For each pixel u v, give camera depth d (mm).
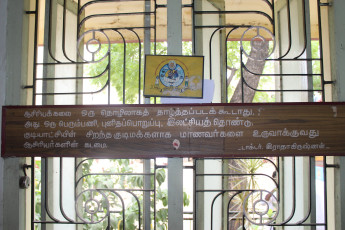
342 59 1458
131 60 3371
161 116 1444
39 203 2449
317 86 3576
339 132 1402
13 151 1464
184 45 3619
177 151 1432
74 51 1984
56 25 1766
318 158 2535
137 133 1445
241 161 2553
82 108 1467
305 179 1734
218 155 1420
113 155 1449
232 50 3607
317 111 1412
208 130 1430
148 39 1604
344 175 1411
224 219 1817
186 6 1558
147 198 1530
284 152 1408
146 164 1580
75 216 1955
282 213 2027
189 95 1467
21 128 1471
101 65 3363
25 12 1604
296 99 1817
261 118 1422
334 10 1479
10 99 1510
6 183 1468
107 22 2654
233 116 1429
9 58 1513
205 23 1728
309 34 1559
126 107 1456
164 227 2406
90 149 1452
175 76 1474
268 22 2664
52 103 1710
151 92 1469
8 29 1515
